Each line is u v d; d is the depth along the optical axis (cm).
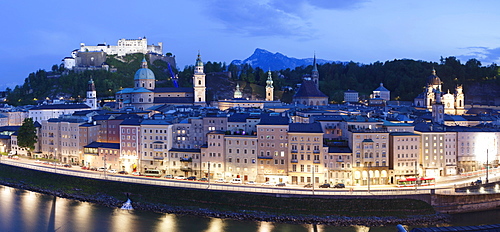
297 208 17238
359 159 19650
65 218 17062
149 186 19338
